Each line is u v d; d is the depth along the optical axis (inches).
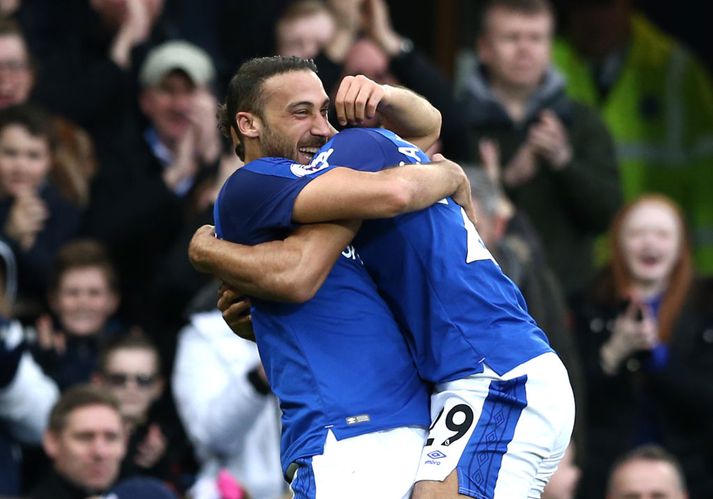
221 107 708.0
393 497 665.6
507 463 667.4
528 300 1075.9
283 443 689.6
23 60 1312.7
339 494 661.3
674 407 1222.9
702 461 1226.0
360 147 687.1
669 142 1598.2
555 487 1096.8
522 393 671.1
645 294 1262.3
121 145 1359.5
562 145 1339.8
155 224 1315.2
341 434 666.8
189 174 1350.9
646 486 1104.8
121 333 1203.9
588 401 1218.0
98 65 1370.6
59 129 1317.7
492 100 1365.7
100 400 1053.2
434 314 679.1
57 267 1210.0
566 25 1660.9
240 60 1530.5
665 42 1615.4
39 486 1051.3
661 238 1259.8
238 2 1533.0
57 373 1176.8
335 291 680.4
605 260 1384.1
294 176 670.5
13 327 1090.7
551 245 1348.4
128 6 1402.6
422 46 1688.0
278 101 686.5
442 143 1268.5
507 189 1344.7
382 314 684.7
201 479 1088.2
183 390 1097.4
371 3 1283.2
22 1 1432.1
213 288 1116.5
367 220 685.9
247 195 674.8
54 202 1282.0
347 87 691.4
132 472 1114.1
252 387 1049.5
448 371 676.7
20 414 1099.3
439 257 681.0
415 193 666.2
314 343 677.9
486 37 1385.3
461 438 667.4
